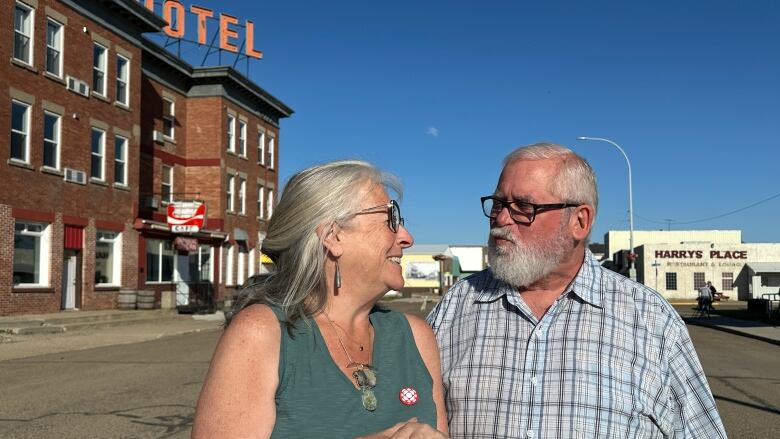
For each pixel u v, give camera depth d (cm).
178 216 2697
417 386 198
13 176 1911
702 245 5469
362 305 202
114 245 2417
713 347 1661
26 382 989
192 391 908
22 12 1977
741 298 5416
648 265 5516
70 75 2159
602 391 245
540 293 268
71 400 841
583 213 262
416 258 7069
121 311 2270
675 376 252
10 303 1895
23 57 1981
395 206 202
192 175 3139
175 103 3058
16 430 675
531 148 273
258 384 172
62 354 1363
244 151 3400
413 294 6419
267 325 178
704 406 250
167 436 655
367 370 189
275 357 176
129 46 2489
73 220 2166
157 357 1310
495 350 261
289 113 3844
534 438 246
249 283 202
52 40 2109
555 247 256
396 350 203
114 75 2397
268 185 3669
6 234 1881
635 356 249
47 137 2081
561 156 266
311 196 195
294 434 174
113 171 2384
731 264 5447
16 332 1684
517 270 255
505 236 262
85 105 2230
